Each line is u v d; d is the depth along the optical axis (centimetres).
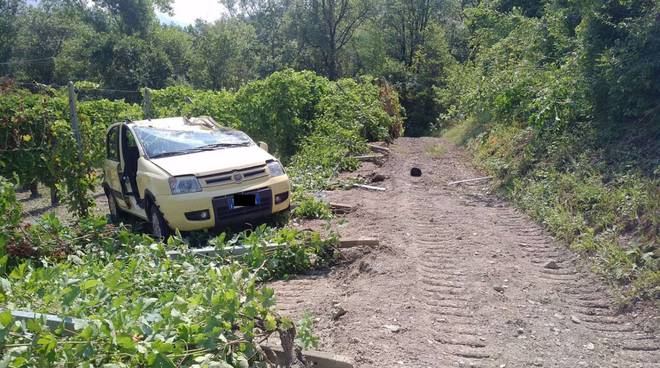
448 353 424
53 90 1005
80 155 869
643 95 838
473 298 522
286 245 623
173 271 527
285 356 385
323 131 1534
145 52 4891
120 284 420
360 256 646
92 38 4934
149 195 743
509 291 540
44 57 5428
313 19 4981
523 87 1126
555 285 556
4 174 880
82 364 301
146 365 322
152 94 1848
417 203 918
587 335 453
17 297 410
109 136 948
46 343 307
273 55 5503
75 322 333
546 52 1223
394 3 4772
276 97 1569
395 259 623
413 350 426
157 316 357
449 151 1567
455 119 2386
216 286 423
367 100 1850
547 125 979
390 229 746
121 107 1688
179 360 332
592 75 909
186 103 1712
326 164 1239
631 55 834
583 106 923
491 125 1457
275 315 404
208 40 5016
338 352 427
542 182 860
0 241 591
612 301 513
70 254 642
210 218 709
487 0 1866
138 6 5653
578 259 615
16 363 295
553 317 485
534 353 424
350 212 869
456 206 898
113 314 344
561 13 1138
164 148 798
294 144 1572
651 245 567
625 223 632
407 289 540
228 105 1608
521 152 1051
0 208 633
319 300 539
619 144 810
